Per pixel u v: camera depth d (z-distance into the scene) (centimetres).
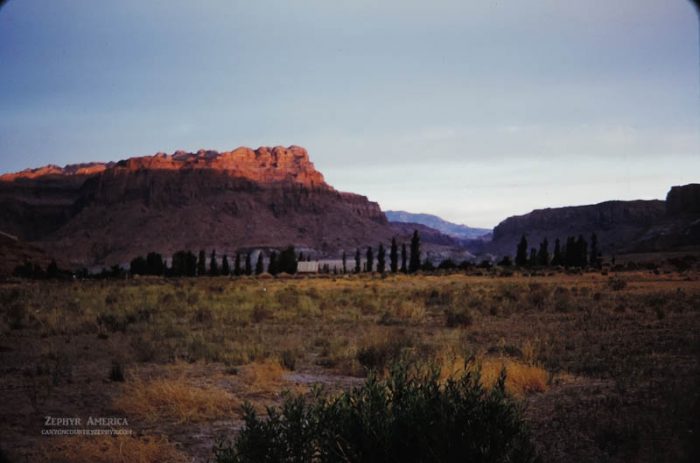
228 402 1174
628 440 904
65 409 1156
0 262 12669
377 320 2666
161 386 1196
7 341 1980
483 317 2778
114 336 2125
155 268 15062
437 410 646
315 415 687
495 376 1227
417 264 14075
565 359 1625
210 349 1747
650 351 1723
